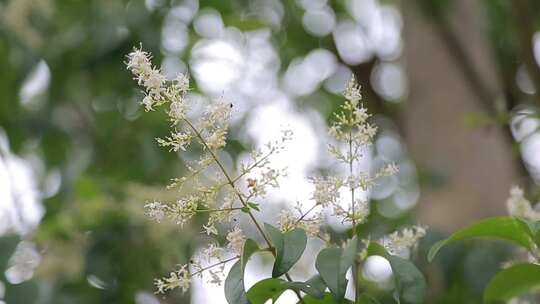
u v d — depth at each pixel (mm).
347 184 1822
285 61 6469
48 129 5031
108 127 4988
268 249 1736
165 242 3771
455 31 5176
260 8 6297
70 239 3996
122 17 4883
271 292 1774
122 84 4938
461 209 4602
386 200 4973
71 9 4977
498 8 6105
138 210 3883
